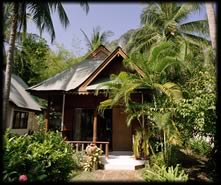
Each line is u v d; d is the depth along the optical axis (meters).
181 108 8.59
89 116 13.89
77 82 13.88
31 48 26.81
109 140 13.52
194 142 12.40
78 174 9.27
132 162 10.58
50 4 13.38
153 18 21.30
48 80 14.02
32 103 21.66
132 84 9.52
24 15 12.80
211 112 7.89
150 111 9.44
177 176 7.63
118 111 13.61
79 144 12.58
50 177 6.15
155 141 10.64
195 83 9.56
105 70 13.24
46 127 12.99
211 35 9.41
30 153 6.10
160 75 10.30
